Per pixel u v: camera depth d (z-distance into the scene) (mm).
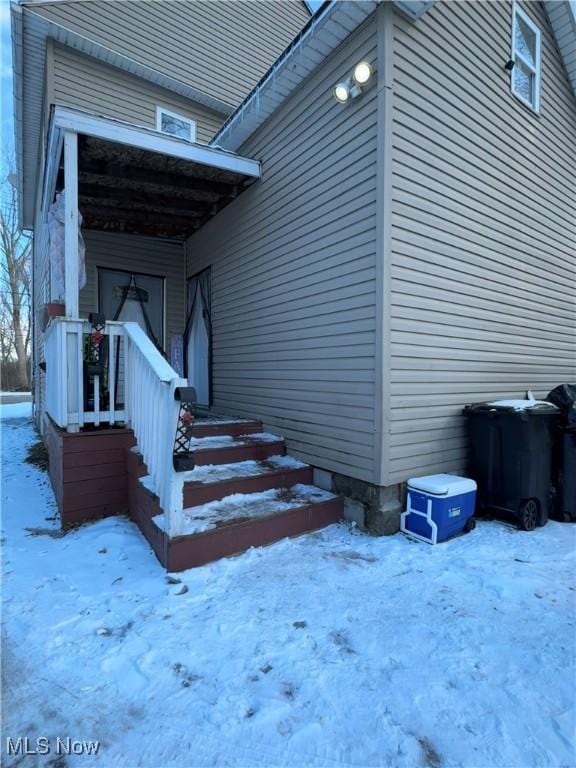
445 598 2584
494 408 3895
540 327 5438
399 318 3525
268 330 4973
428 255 3773
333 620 2342
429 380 3834
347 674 1931
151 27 6859
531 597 2609
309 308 4262
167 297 7215
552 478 4117
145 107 6895
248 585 2686
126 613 2377
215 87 7531
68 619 2318
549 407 3881
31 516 3990
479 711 1737
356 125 3652
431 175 3777
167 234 7086
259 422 5062
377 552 3203
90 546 3227
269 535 3275
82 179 4930
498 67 4555
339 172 3850
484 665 2006
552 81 5543
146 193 5516
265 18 8234
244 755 1534
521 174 4980
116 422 4043
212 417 5680
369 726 1657
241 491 3725
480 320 4430
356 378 3672
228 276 5891
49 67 5973
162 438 2934
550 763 1510
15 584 2689
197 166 4824
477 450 4043
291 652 2068
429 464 3859
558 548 3355
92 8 6281
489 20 4402
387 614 2406
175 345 7273
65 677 1900
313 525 3576
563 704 1777
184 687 1845
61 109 3701
